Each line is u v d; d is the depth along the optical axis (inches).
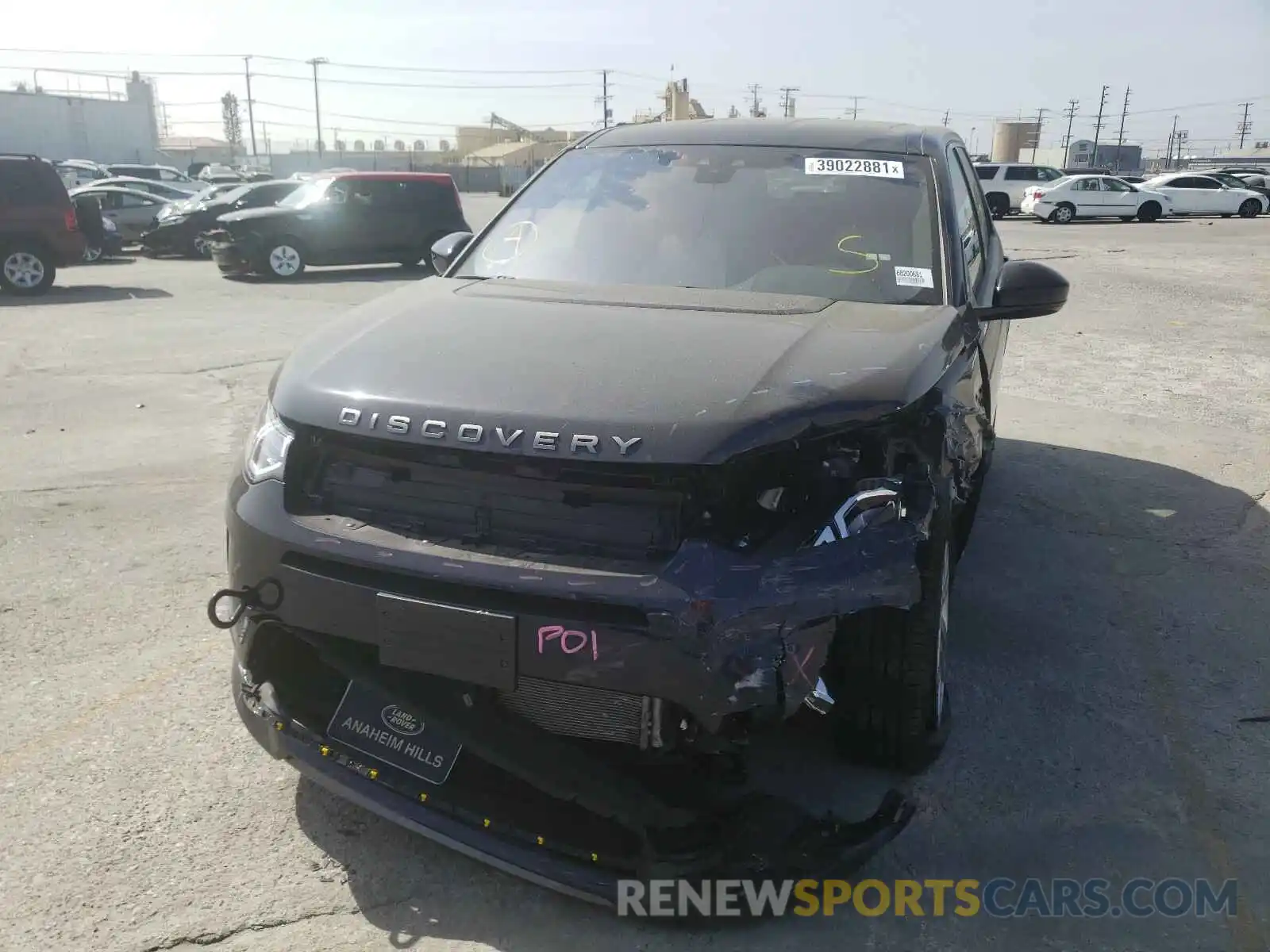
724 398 92.2
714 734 89.8
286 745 102.3
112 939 92.5
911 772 114.3
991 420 175.6
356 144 4195.4
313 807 112.4
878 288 129.9
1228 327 445.4
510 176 2812.5
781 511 90.4
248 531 98.1
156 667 142.1
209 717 129.8
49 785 115.2
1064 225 1277.1
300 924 95.0
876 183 145.7
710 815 96.0
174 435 261.7
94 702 132.6
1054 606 165.5
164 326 444.5
